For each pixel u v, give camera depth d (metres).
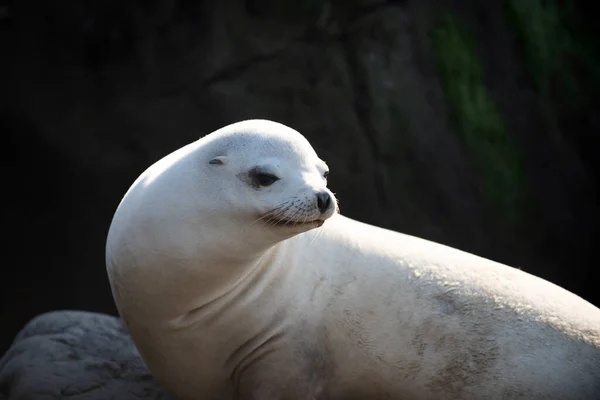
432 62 40.97
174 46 38.22
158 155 38.34
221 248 16.98
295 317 18.11
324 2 39.03
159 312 17.70
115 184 38.56
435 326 18.38
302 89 39.00
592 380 18.20
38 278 38.88
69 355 21.59
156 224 17.05
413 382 18.56
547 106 43.31
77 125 38.03
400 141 40.06
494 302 18.67
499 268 19.58
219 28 38.19
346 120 39.44
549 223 42.47
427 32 41.00
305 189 16.50
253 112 38.44
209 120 38.34
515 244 41.78
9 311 38.69
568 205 43.12
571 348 18.38
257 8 38.53
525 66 43.28
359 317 18.33
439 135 40.66
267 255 18.06
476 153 41.31
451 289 18.69
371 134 39.81
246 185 16.73
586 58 44.88
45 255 38.84
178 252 16.98
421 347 18.41
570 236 42.81
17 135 37.72
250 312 17.95
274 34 38.69
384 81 39.78
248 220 16.77
